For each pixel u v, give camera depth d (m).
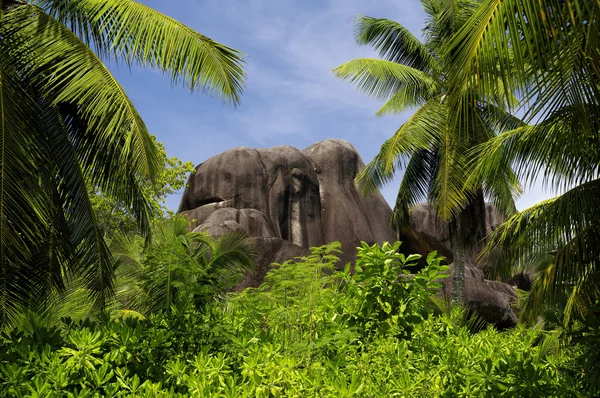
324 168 27.36
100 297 8.77
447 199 13.27
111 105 7.69
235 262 12.36
